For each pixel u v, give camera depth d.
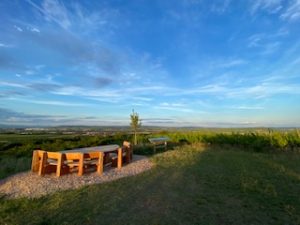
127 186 6.14
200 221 4.10
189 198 5.23
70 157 7.54
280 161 10.12
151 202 4.95
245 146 15.20
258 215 4.38
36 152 8.09
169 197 5.27
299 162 9.93
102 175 7.53
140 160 10.36
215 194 5.53
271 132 15.27
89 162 7.98
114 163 9.24
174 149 14.87
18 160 10.72
